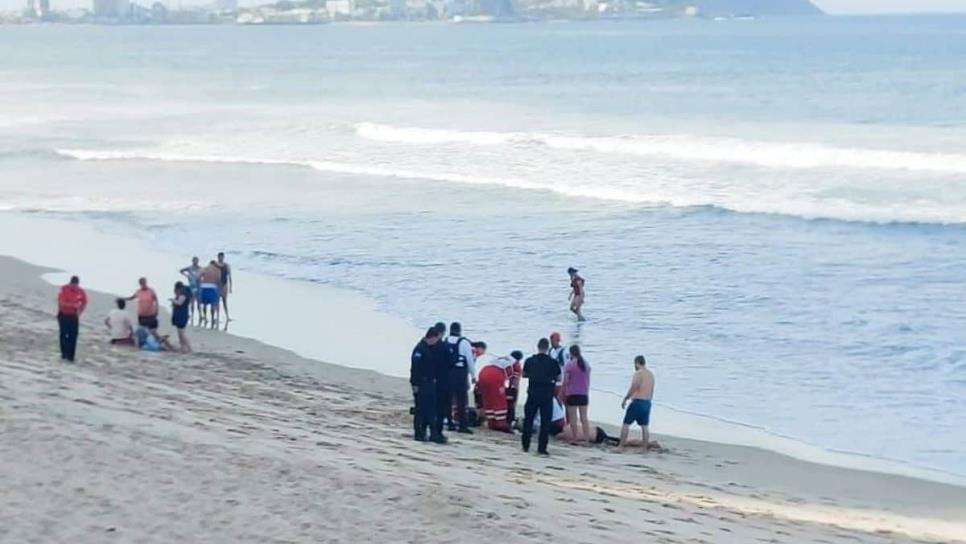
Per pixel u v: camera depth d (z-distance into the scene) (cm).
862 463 2316
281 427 2022
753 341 3350
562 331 3494
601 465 2158
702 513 1764
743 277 4191
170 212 5859
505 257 4625
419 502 1479
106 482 1399
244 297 3953
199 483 1445
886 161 6650
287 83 17312
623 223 5353
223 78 18975
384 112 11456
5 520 1242
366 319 3628
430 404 2148
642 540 1475
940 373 3002
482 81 17200
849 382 2938
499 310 3766
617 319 3634
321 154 8231
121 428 1681
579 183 6594
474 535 1372
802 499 2039
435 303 3866
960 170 6397
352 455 1806
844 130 8606
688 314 3681
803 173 6550
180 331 3055
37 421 1645
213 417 1995
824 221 5241
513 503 1573
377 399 2641
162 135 9656
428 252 4744
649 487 1973
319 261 4578
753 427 2573
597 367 3106
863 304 3750
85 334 3134
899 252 4575
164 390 2303
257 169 7569
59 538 1213
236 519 1328
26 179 7200
